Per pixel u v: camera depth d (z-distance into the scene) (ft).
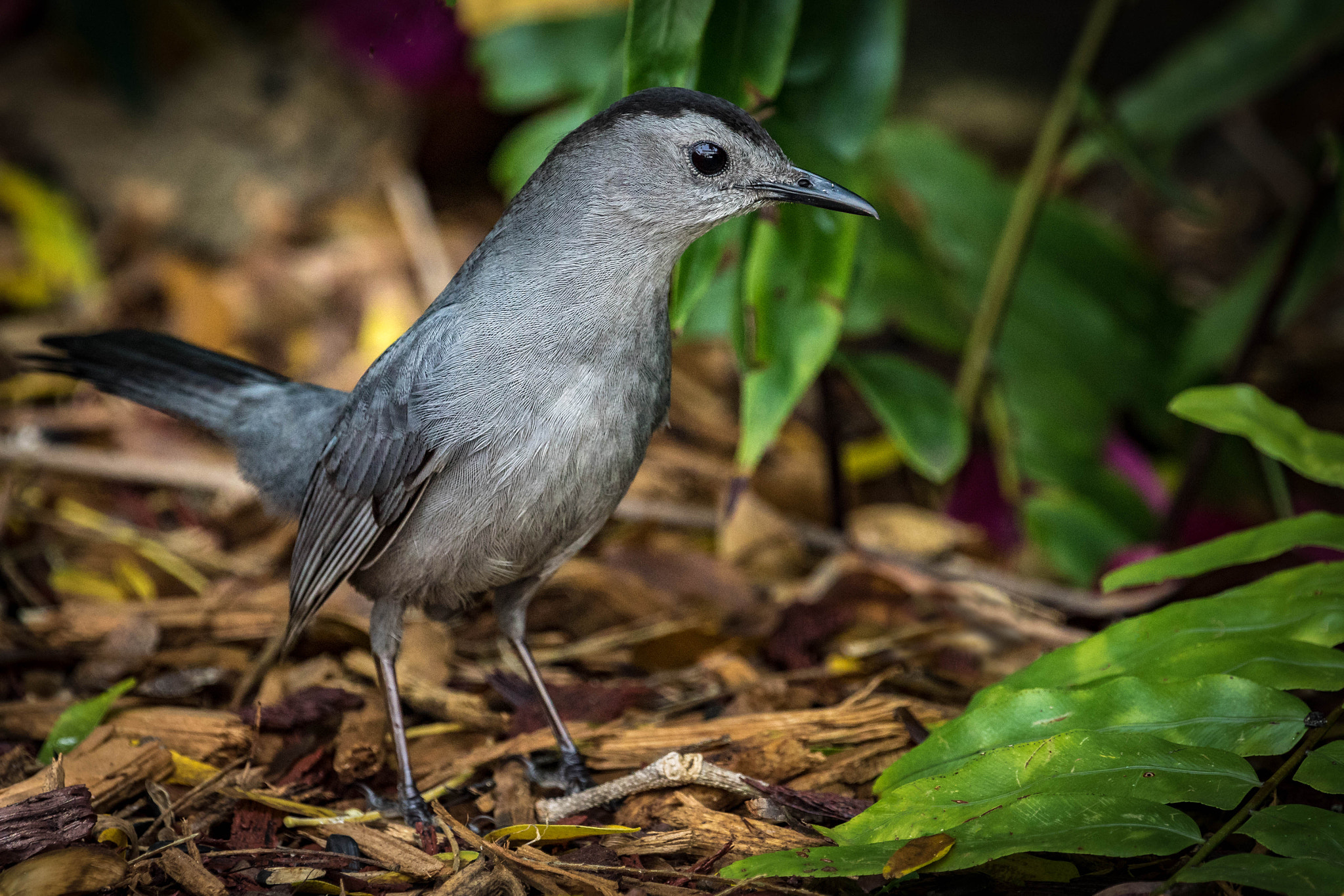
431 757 22.06
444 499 19.27
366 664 24.23
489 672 23.84
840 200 18.98
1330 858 14.92
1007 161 48.32
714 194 18.76
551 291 18.54
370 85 42.80
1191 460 29.45
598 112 20.90
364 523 19.88
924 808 16.75
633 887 17.21
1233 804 15.90
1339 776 15.98
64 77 43.73
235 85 42.57
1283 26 38.32
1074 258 35.40
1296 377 39.93
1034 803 16.22
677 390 37.50
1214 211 49.70
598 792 19.70
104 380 24.25
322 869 18.17
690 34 20.39
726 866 16.93
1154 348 34.86
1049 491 32.27
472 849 18.42
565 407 18.65
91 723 21.17
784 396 23.17
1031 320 34.30
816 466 34.68
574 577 28.07
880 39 23.38
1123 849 15.40
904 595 27.96
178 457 32.83
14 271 40.04
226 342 38.17
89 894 16.93
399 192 42.57
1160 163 40.01
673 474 33.53
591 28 33.01
